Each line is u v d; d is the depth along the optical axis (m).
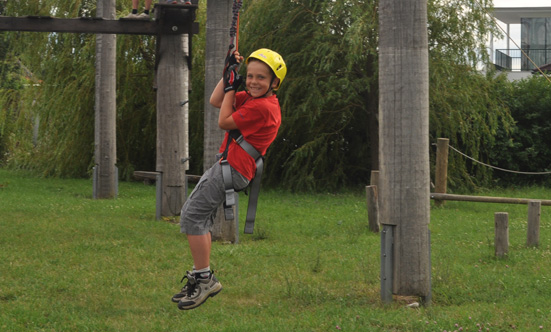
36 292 8.99
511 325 7.48
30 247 12.23
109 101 21.53
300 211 18.81
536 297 8.90
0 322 7.43
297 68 24.91
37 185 25.38
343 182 26.02
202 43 27.78
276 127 5.53
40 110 28.56
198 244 5.65
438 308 8.36
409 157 8.55
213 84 13.49
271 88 5.51
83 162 28.80
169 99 16.39
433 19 24.62
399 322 7.59
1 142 36.91
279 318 7.84
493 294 9.08
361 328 7.36
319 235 14.60
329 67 23.39
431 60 24.02
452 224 16.39
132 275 10.05
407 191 8.59
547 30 39.62
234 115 5.41
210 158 13.59
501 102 26.91
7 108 30.34
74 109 27.02
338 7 23.39
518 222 16.84
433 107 24.77
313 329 7.39
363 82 24.17
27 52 28.55
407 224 8.60
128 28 15.16
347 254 12.11
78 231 14.16
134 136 29.12
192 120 28.28
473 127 25.62
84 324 7.47
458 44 24.88
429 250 8.73
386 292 8.66
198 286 5.74
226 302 8.77
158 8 14.66
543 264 11.17
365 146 26.83
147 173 25.28
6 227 14.45
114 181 21.66
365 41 24.09
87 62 27.33
